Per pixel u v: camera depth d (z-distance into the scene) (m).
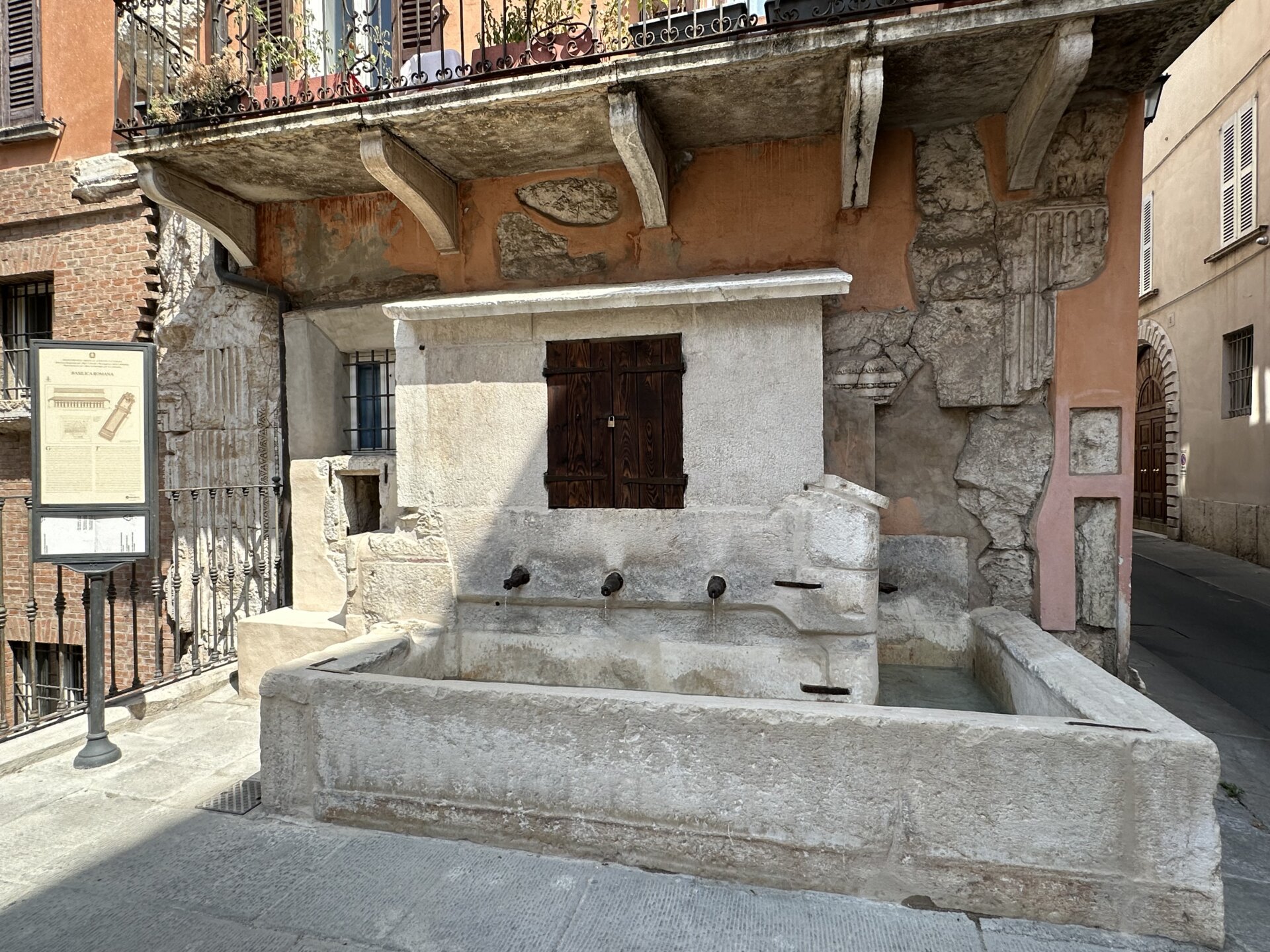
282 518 5.11
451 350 3.91
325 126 3.81
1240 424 11.05
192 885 2.39
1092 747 2.16
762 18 3.79
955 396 3.92
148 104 4.38
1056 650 3.09
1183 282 13.02
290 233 4.97
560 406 3.79
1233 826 2.85
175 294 5.43
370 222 4.82
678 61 3.34
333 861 2.52
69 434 3.40
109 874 2.45
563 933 2.14
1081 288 3.77
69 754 3.50
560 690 2.64
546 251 4.50
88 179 5.52
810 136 4.06
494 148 4.11
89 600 3.43
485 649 3.88
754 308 3.53
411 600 3.94
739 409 3.56
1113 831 2.15
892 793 2.29
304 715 2.83
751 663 3.54
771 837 2.38
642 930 2.15
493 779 2.63
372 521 5.16
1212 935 2.07
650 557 3.64
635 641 3.70
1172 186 13.44
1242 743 3.76
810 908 2.25
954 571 3.98
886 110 3.76
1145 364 15.00
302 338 4.95
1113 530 3.80
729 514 3.54
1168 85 13.60
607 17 3.77
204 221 4.59
